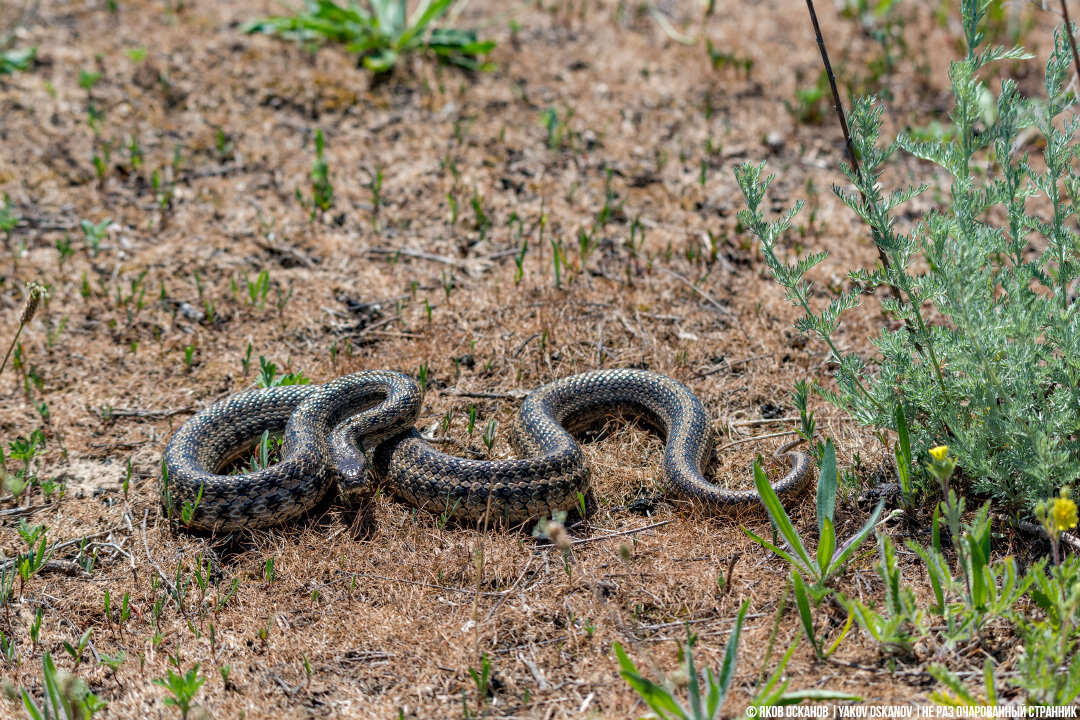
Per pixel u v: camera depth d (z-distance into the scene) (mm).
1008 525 5641
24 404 7414
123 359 7934
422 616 5348
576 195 10094
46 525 6215
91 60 11953
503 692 4832
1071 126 5602
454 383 7648
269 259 9242
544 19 13797
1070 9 13516
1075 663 4148
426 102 11648
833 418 6980
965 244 5094
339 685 4918
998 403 5695
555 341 8078
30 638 5305
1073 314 5336
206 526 6070
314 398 6926
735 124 11391
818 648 4812
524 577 5645
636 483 6527
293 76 11969
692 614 5281
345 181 10320
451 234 9570
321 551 5902
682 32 13578
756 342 8023
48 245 9227
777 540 5688
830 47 13078
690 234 9484
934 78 12117
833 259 9078
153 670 5035
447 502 6121
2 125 10656
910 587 5273
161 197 9922
